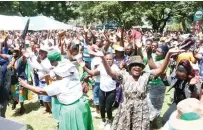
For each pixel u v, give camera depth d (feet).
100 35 38.91
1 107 19.11
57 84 14.64
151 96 18.74
